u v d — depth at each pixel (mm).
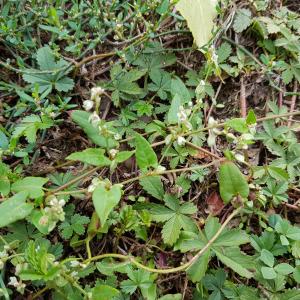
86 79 349
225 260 279
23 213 248
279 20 376
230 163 270
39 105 307
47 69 331
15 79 348
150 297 277
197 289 290
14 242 266
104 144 273
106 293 247
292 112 340
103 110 345
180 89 319
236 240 285
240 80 364
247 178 306
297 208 326
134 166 329
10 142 289
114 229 298
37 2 344
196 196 325
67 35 329
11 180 286
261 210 323
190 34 368
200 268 278
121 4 350
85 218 299
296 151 333
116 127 330
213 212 323
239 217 321
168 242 289
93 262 286
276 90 365
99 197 235
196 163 329
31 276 242
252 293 288
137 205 306
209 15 329
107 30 357
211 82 362
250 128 275
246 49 376
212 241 277
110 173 320
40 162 326
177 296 283
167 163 328
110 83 340
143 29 366
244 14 372
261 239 301
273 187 318
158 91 342
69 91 344
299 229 302
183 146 319
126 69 341
